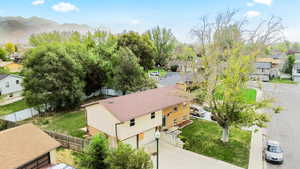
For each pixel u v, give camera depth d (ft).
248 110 57.82
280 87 142.51
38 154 40.65
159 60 240.53
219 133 69.46
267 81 166.71
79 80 103.76
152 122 64.54
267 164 51.06
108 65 119.03
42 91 90.17
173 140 62.59
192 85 69.51
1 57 272.92
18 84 136.67
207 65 60.59
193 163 51.67
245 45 58.39
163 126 72.64
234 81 56.39
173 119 75.31
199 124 78.33
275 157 50.75
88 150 41.91
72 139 57.72
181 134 69.26
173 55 226.79
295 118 83.05
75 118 87.25
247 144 61.36
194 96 68.44
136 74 111.65
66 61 96.94
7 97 127.85
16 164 36.50
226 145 60.80
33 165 40.91
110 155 39.19
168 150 58.90
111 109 56.65
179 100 73.41
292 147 59.47
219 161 52.44
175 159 53.72
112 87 118.42
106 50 125.80
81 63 110.22
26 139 42.83
